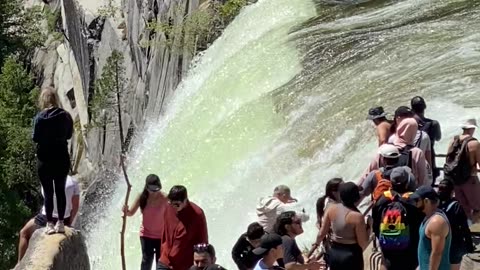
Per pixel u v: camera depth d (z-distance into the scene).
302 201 18.31
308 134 20.77
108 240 24.62
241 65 26.72
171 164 25.62
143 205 14.77
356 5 27.78
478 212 14.42
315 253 13.89
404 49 23.00
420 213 11.57
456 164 14.30
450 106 19.00
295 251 11.93
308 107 21.88
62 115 12.86
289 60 25.08
